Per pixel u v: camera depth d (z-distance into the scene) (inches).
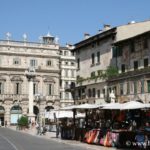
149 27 2787.9
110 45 2795.3
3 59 4468.5
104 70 2842.0
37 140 1676.9
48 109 4618.6
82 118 2277.3
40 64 4623.5
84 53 3216.0
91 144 1386.6
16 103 4475.9
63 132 1790.1
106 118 1755.7
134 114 1659.7
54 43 4736.7
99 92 2876.5
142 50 2432.3
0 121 4397.1
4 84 4468.5
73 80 5177.2
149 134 1154.0
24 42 4579.2
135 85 2425.0
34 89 4571.9
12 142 1507.1
